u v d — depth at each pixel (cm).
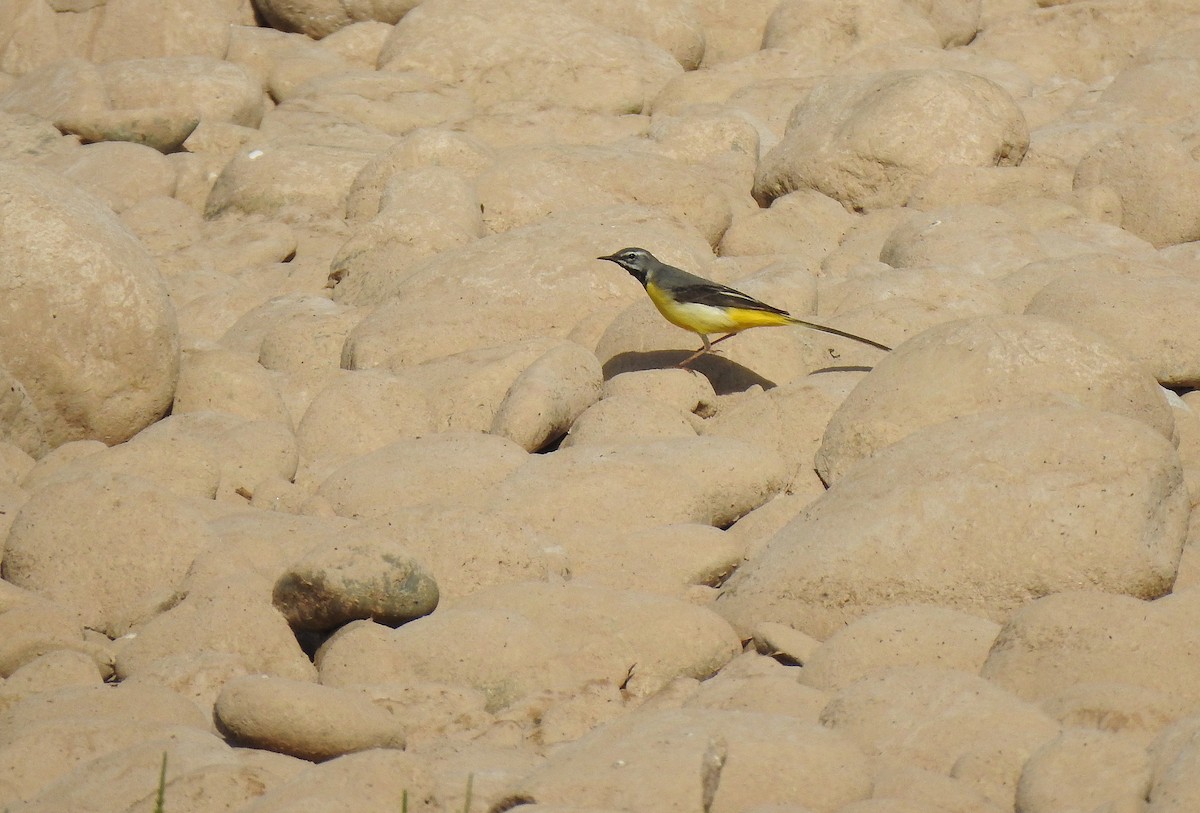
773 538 1273
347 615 1146
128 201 2572
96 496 1265
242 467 1505
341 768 880
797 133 2581
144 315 1609
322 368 1892
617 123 2962
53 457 1520
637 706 1098
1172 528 1188
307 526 1308
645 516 1365
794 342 1744
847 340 1764
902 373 1491
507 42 3145
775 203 2434
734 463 1432
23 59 3200
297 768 923
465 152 2464
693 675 1134
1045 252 2119
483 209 2330
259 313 2033
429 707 1051
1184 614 1035
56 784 911
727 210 2392
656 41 3338
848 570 1177
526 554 1244
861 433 1463
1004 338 1474
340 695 966
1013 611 1152
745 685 1041
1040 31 3416
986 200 2355
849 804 847
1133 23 3372
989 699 954
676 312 1672
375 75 3066
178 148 2783
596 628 1138
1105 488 1163
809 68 3164
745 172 2620
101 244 1603
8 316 1559
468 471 1443
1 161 1653
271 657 1124
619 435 1534
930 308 1812
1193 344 1639
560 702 1073
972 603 1156
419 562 1162
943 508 1180
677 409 1589
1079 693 959
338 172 2550
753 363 1711
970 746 920
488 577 1230
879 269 2062
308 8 3406
